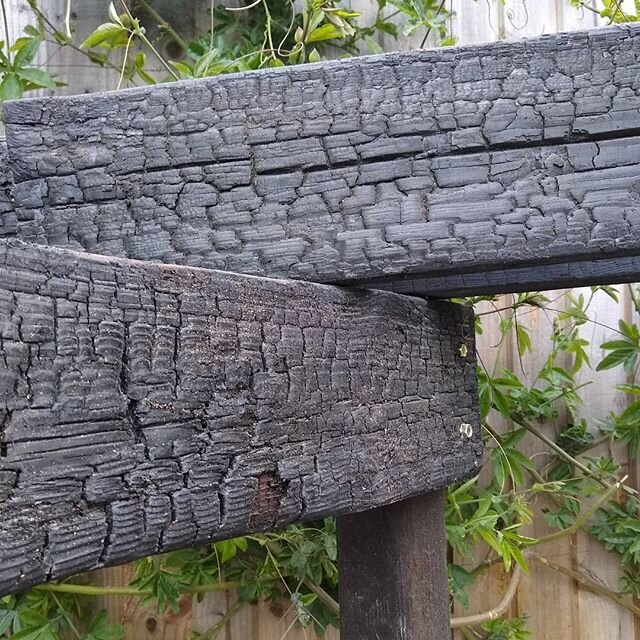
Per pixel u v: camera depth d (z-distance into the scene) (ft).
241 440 1.57
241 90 1.80
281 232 1.80
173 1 3.31
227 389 1.55
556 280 2.27
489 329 3.47
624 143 1.71
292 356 1.70
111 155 1.79
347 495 1.82
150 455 1.38
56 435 1.19
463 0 3.37
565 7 3.39
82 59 3.25
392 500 1.99
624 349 3.31
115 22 2.97
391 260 1.78
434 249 1.77
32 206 1.78
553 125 1.73
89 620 3.24
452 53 1.77
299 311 1.73
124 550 1.31
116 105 1.79
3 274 1.12
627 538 3.39
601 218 1.71
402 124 1.78
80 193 1.79
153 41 3.29
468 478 2.40
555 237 1.73
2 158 1.91
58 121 1.79
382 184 1.79
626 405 3.51
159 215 1.79
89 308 1.28
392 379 2.04
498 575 3.50
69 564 1.20
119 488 1.31
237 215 1.80
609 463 3.39
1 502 1.10
